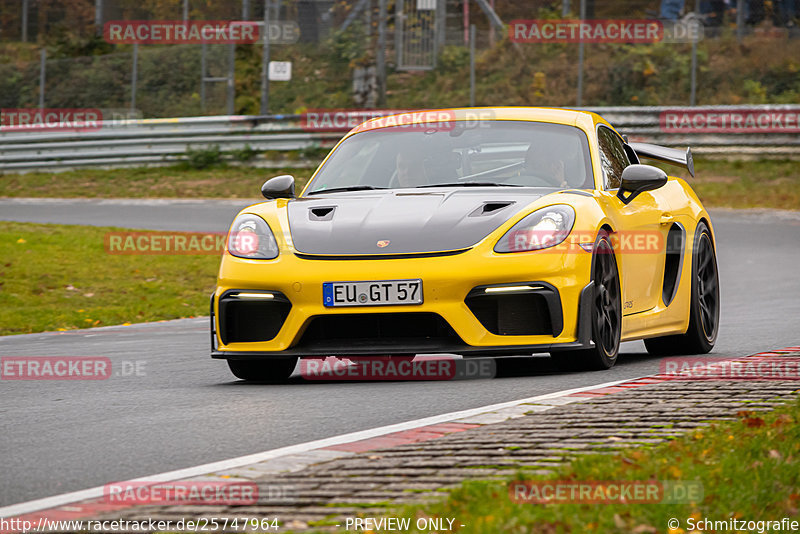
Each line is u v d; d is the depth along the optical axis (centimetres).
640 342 2412
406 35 8219
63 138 7194
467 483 921
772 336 2250
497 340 1622
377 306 1634
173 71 8212
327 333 1672
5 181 6912
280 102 8119
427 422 1270
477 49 8275
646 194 2003
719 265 3831
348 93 8156
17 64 8262
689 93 7706
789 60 7844
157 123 7225
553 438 1128
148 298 3481
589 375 1670
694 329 2066
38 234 4522
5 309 3203
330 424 1320
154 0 8706
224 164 7225
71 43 8600
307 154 7169
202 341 2525
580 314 1647
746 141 6762
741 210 5362
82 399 1648
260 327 1712
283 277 1670
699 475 948
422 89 8019
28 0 8894
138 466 1123
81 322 3028
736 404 1291
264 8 8250
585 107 7144
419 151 1975
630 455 1013
